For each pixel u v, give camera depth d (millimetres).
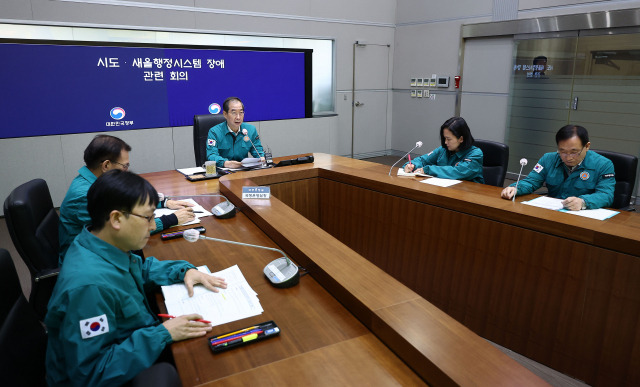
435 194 2416
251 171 3082
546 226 1942
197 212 2256
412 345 1018
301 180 3154
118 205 1084
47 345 1179
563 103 5086
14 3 4148
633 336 1742
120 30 4758
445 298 2469
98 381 994
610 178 2377
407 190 2582
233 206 2209
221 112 5379
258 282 1466
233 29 5473
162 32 5039
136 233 1128
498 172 3086
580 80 4879
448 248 2404
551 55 5082
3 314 1041
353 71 6730
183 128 5148
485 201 2246
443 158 3168
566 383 1952
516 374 929
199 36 5309
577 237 1846
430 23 6418
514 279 2111
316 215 3311
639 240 1658
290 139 6043
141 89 4793
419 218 2543
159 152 5043
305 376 1005
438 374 947
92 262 1081
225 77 5316
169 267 1467
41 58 4211
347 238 3109
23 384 1020
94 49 4449
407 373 1021
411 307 1185
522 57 5375
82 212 1921
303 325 1212
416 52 6738
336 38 6414
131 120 4809
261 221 1981
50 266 1866
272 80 5684
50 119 4371
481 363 963
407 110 7082
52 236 2008
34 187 1976
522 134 5574
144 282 1421
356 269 1419
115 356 1021
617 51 4520
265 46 5840
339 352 1094
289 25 5926
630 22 4336
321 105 6625
